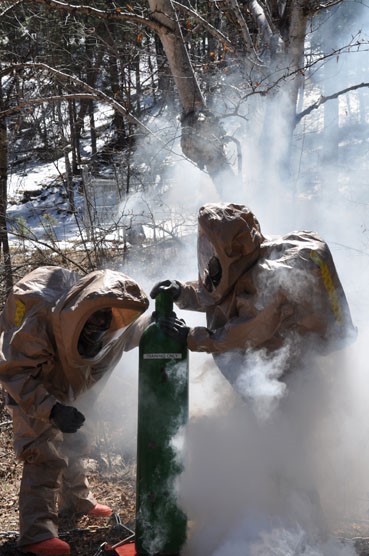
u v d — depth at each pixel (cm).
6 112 844
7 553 398
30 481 403
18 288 413
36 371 399
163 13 731
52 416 386
